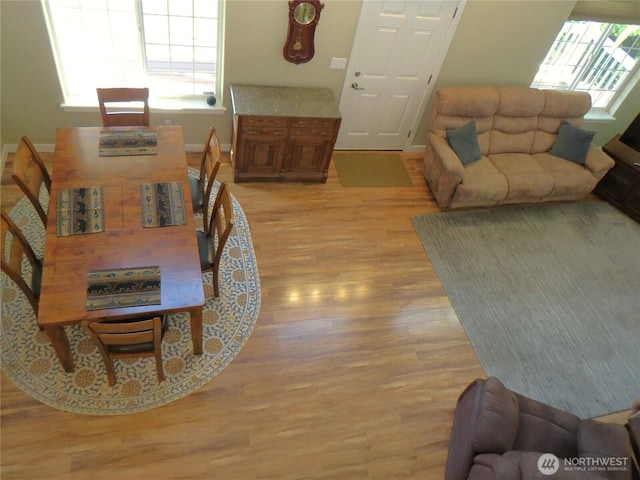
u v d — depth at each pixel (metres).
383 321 3.44
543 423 2.61
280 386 2.94
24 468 2.39
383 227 4.20
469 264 4.02
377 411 2.93
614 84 5.33
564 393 3.23
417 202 4.55
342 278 3.67
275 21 3.79
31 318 2.96
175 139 3.26
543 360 3.40
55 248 2.44
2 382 2.66
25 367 2.74
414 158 5.09
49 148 4.18
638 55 5.05
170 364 2.91
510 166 4.61
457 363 3.28
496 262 4.09
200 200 3.33
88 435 2.55
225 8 3.63
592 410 3.17
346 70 4.27
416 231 4.24
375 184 4.63
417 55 4.31
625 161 4.84
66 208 2.63
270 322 3.25
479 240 4.28
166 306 2.31
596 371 3.39
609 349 3.55
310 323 3.31
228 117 4.33
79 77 3.92
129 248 2.51
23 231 3.47
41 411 2.59
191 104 4.21
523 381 3.25
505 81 4.76
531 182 4.47
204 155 3.35
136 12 3.60
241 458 2.60
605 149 5.04
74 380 2.73
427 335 3.41
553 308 3.78
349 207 4.31
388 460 2.72
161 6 3.62
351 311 3.45
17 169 2.69
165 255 2.52
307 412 2.85
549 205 4.88
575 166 4.77
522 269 4.07
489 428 2.37
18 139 4.04
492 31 4.27
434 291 3.74
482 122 4.62
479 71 4.60
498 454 2.30
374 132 4.91
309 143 4.12
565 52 4.91
